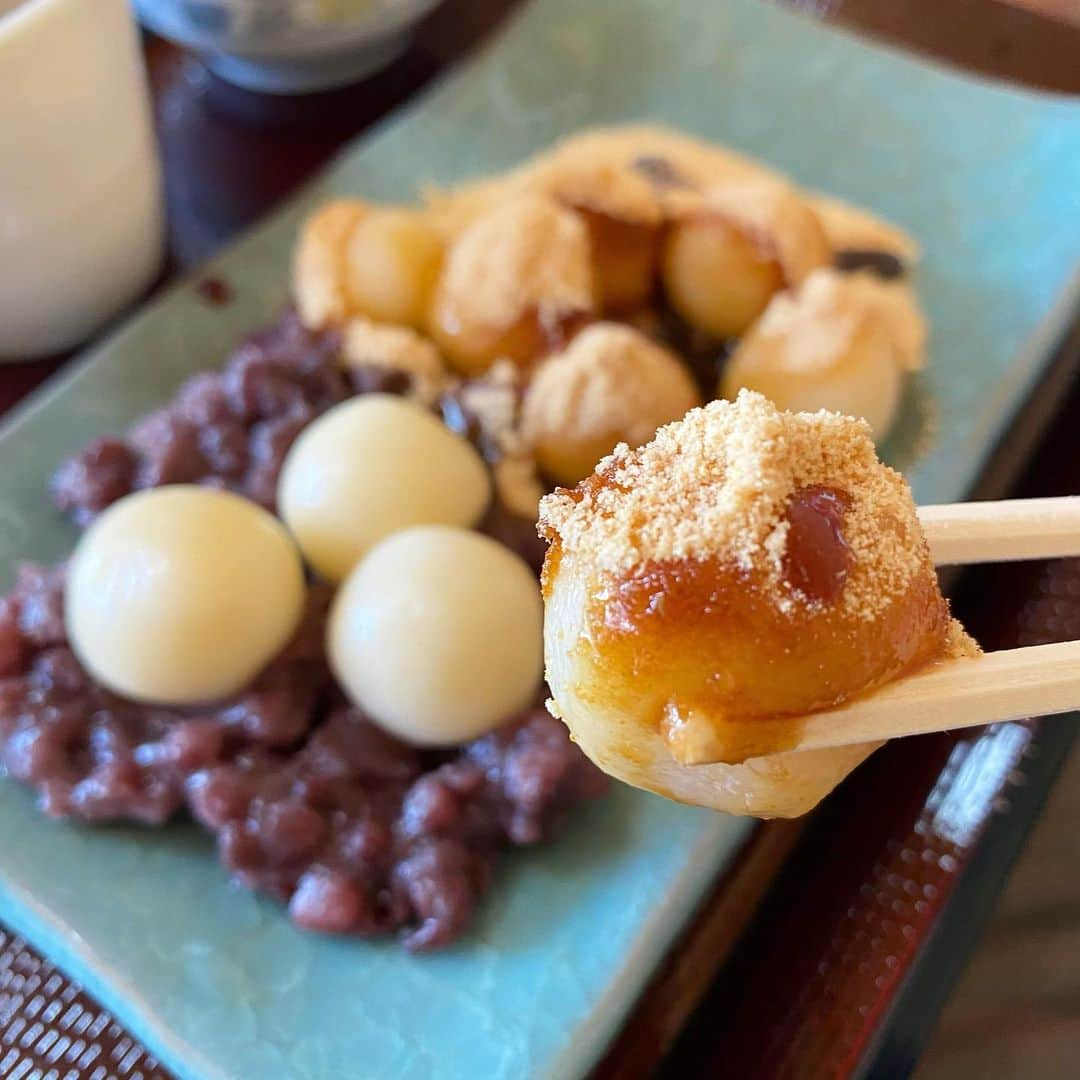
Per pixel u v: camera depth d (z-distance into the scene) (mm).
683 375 171
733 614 83
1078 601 162
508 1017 129
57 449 173
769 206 184
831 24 217
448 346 181
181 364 183
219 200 211
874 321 173
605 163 198
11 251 174
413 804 141
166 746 143
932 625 89
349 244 184
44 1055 132
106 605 143
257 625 146
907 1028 136
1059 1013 164
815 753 91
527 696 148
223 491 160
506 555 152
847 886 144
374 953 136
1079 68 220
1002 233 196
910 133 207
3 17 174
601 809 145
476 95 214
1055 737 153
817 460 89
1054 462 181
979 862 145
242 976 133
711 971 138
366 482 154
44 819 142
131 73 177
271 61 209
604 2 220
